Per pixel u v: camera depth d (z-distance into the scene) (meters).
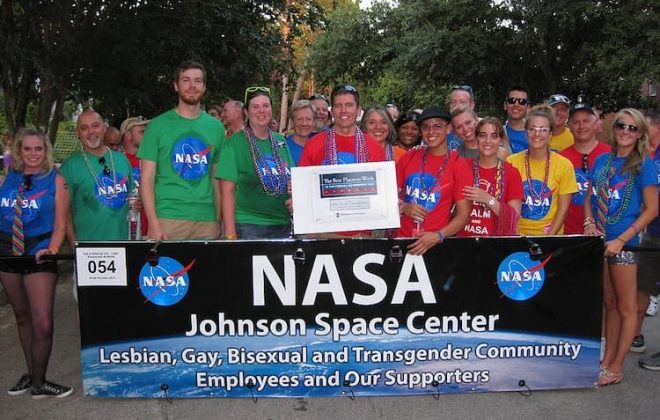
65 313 5.89
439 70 17.03
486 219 4.01
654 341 5.04
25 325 3.95
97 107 9.86
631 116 3.91
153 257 3.61
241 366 3.71
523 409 3.68
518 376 3.80
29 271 3.77
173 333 3.68
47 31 7.69
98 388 3.73
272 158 4.36
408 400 3.80
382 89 27.02
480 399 3.80
